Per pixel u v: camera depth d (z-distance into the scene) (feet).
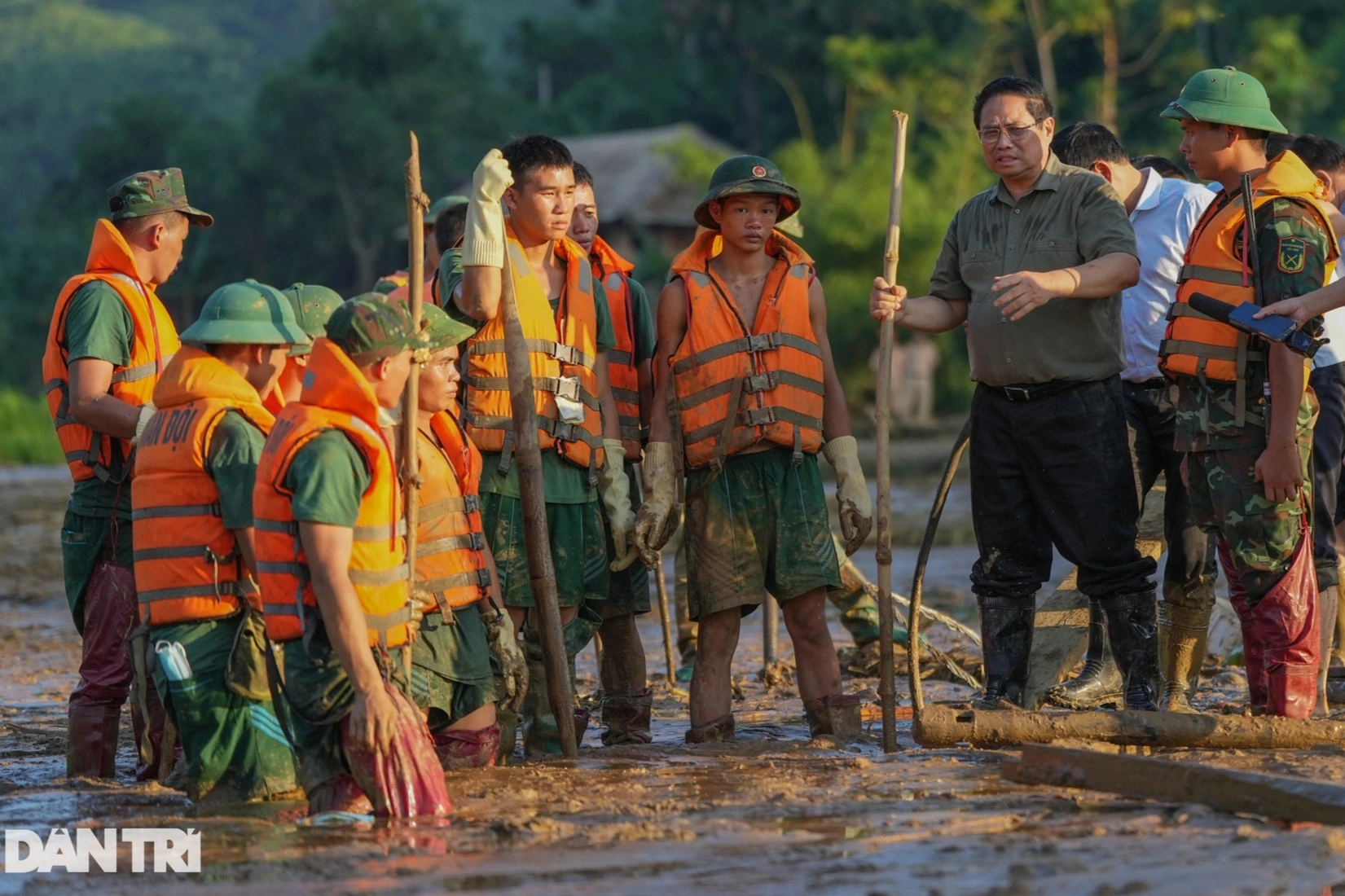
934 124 184.75
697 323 30.60
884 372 29.27
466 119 322.14
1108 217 29.96
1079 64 217.77
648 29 333.83
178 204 29.73
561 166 29.91
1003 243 30.83
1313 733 27.35
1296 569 28.50
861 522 30.63
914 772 26.53
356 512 23.79
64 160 584.81
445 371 27.37
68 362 28.84
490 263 28.35
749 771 26.94
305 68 330.13
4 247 341.82
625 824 23.13
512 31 638.94
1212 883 20.24
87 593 28.66
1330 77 176.86
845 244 165.17
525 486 28.60
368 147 298.97
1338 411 32.53
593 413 30.42
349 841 22.57
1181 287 29.48
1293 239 28.14
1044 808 23.89
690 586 31.07
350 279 314.76
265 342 25.73
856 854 21.59
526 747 30.17
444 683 27.25
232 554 25.70
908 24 253.85
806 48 264.72
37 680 42.52
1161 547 35.68
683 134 207.31
